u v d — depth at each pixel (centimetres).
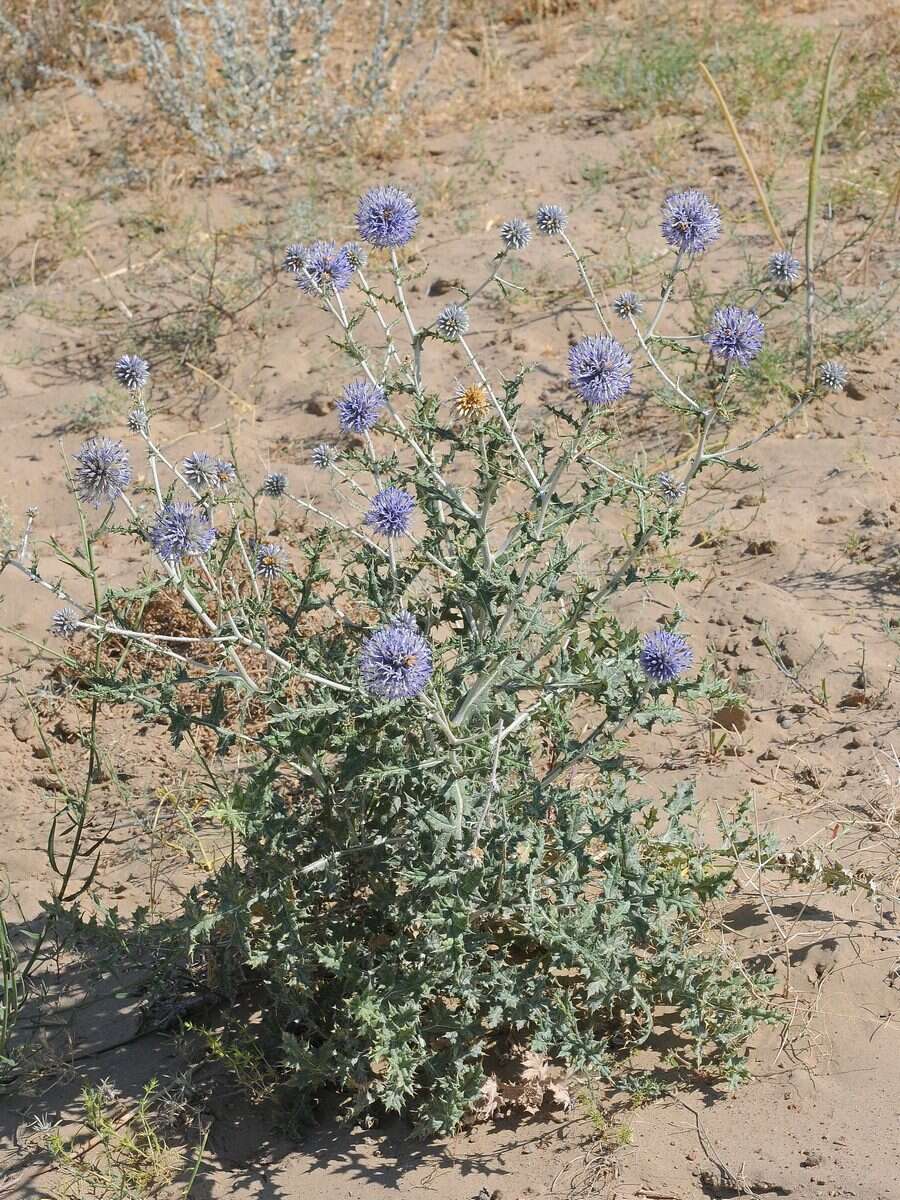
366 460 101
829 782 113
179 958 101
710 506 151
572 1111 89
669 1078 91
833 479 152
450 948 85
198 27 278
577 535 147
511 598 94
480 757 90
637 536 97
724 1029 91
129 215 227
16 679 135
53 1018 101
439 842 89
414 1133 88
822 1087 88
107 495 94
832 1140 84
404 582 99
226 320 196
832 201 205
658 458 159
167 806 120
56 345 196
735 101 236
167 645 136
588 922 89
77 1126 94
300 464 165
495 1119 90
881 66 235
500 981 89
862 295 178
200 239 218
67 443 174
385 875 94
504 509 150
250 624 91
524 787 95
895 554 139
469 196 221
